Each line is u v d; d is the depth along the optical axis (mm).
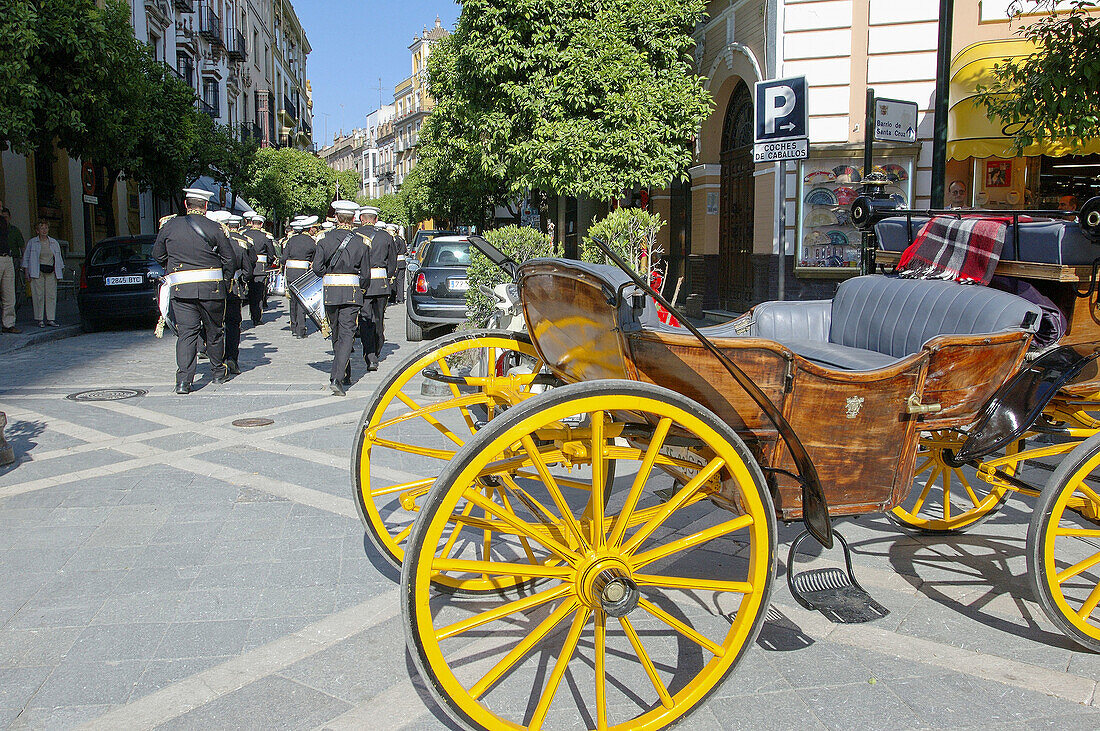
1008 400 3199
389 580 3822
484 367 5574
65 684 2932
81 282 13516
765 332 4402
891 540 4383
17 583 3754
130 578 3812
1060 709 2816
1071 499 3645
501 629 3406
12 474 5398
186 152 20062
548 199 19594
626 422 2922
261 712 2768
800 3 11156
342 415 7227
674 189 16453
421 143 25156
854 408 2936
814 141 11328
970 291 3615
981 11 10719
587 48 11508
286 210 40312
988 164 11125
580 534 2570
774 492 2963
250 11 45594
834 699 2879
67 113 13203
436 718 2740
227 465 5613
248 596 3641
